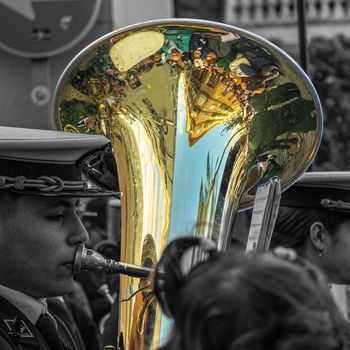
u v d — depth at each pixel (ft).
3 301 22.97
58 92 27.20
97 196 24.31
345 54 165.89
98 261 23.72
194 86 26.68
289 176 27.32
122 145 26.81
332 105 147.43
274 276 14.84
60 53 77.00
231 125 26.68
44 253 23.27
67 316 32.19
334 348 14.76
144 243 25.73
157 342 24.26
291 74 26.27
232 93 26.66
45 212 23.38
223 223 26.23
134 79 26.78
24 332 22.88
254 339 14.51
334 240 31.83
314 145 26.96
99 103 27.12
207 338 14.79
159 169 26.35
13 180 23.04
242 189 26.78
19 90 77.41
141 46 26.45
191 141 26.48
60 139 23.58
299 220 32.09
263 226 24.91
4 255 23.15
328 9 253.24
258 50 26.14
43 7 76.02
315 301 14.78
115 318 31.19
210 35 26.18
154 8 82.12
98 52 26.61
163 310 17.61
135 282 24.64
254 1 262.06
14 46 76.18
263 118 26.94
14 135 23.80
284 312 14.60
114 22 77.56
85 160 23.99
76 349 26.37
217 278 14.98
